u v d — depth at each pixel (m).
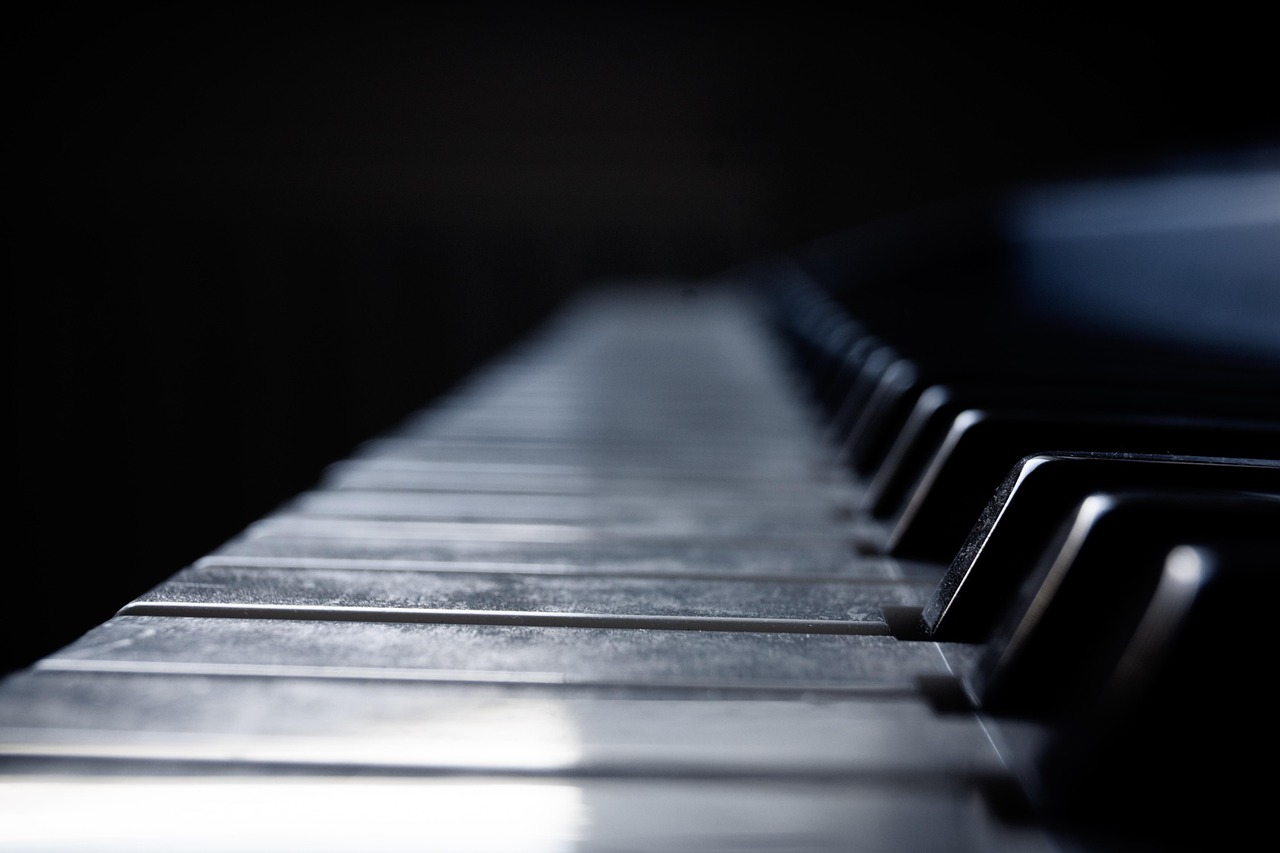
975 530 0.13
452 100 1.52
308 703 0.11
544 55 1.51
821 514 0.17
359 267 1.54
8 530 1.58
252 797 0.10
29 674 0.12
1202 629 0.10
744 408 0.28
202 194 1.53
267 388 1.57
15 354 1.54
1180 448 0.15
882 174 1.49
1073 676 0.11
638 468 0.20
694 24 1.50
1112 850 0.10
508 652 0.12
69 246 1.53
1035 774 0.11
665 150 1.52
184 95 1.50
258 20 1.49
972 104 1.45
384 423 1.58
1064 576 0.11
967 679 0.12
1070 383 0.19
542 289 1.55
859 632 0.13
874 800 0.11
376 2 1.49
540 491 0.18
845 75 1.49
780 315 0.53
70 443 1.57
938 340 0.28
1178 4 1.06
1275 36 0.79
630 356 0.44
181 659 0.12
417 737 0.11
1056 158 1.39
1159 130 1.15
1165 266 0.36
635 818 0.10
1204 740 0.10
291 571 0.14
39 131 1.50
